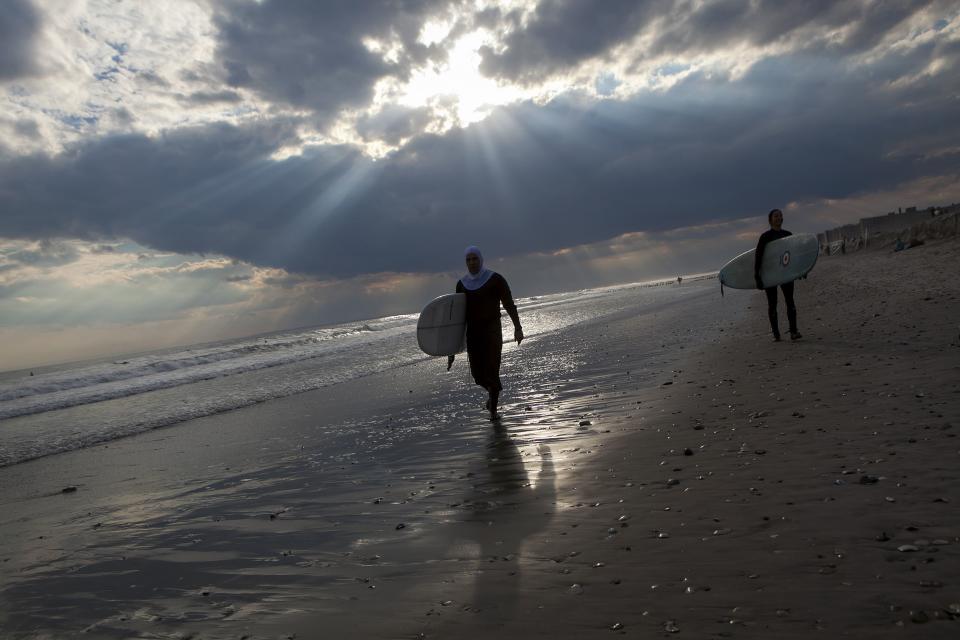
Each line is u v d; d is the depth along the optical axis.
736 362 8.50
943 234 32.84
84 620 3.15
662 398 6.96
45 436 11.34
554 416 7.06
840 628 1.98
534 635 2.27
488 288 7.32
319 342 35.09
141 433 10.77
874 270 25.36
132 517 5.32
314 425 9.20
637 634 2.16
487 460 5.52
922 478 3.22
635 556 2.88
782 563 2.54
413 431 7.58
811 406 5.29
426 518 4.09
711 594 2.38
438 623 2.50
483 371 7.33
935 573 2.24
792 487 3.44
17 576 4.05
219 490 5.94
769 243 9.56
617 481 4.20
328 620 2.70
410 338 29.75
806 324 11.31
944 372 5.58
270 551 3.88
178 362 27.44
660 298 39.44
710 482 3.80
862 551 2.52
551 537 3.33
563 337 18.38
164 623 2.95
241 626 2.78
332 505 4.82
